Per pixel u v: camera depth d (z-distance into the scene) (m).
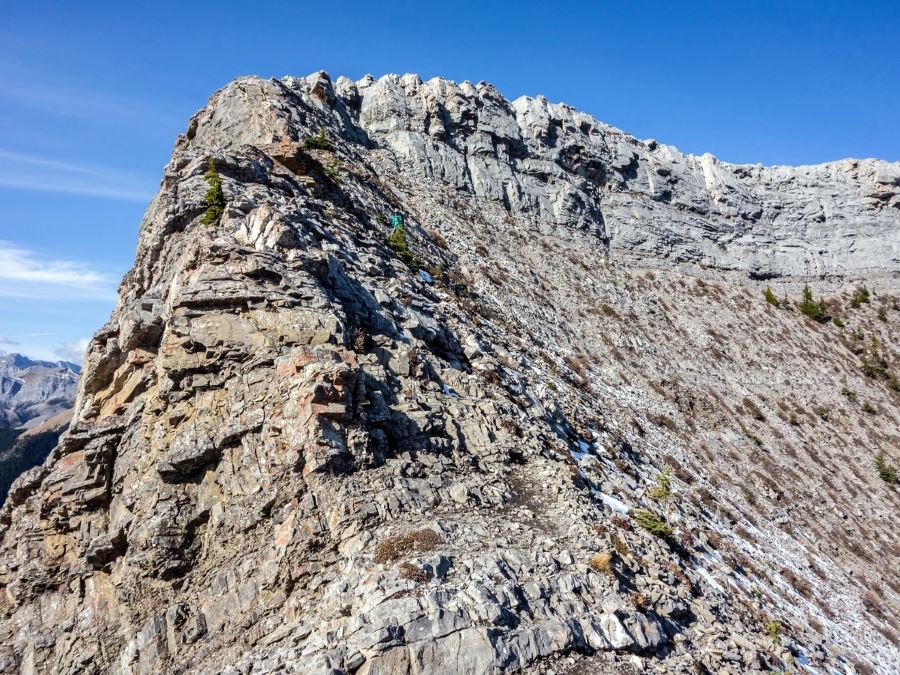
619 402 57.88
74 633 23.05
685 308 89.12
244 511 22.72
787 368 83.88
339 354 25.98
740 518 48.28
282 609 19.52
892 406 82.12
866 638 38.09
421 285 44.56
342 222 43.34
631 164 105.19
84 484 27.36
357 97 89.31
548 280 76.00
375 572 18.67
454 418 29.48
